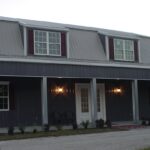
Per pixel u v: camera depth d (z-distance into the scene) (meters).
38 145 14.45
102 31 26.23
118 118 26.16
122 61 26.03
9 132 18.80
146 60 27.66
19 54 21.89
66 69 21.42
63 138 16.84
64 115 23.67
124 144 14.41
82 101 24.78
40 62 20.47
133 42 26.95
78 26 26.64
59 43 23.52
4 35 22.33
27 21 23.81
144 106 27.62
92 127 22.09
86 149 13.17
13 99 21.92
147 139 16.02
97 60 23.33
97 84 25.42
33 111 22.55
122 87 26.67
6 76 20.02
